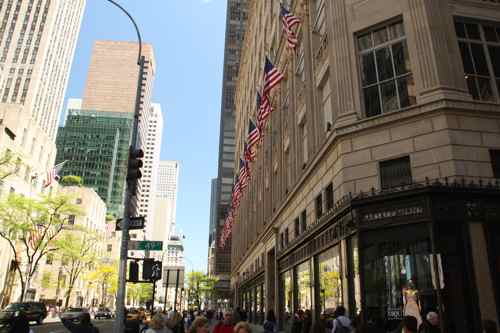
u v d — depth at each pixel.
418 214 12.91
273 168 35.59
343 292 15.39
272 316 14.91
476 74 15.84
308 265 21.28
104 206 101.06
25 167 56.56
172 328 9.31
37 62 101.94
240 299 60.34
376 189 14.88
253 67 54.62
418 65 15.41
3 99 97.94
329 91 20.09
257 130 28.52
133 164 12.48
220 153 119.56
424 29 15.75
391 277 13.21
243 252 57.28
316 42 22.97
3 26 104.62
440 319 11.45
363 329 7.24
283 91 32.22
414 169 14.20
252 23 58.25
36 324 34.81
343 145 16.33
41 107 103.06
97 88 185.50
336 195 16.77
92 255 67.88
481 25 16.77
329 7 19.42
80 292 86.31
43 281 66.56
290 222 26.86
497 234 12.73
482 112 14.27
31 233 43.50
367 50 17.64
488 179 13.48
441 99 14.28
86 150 152.38
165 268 25.28
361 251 14.11
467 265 12.23
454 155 13.60
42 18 106.81
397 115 15.12
